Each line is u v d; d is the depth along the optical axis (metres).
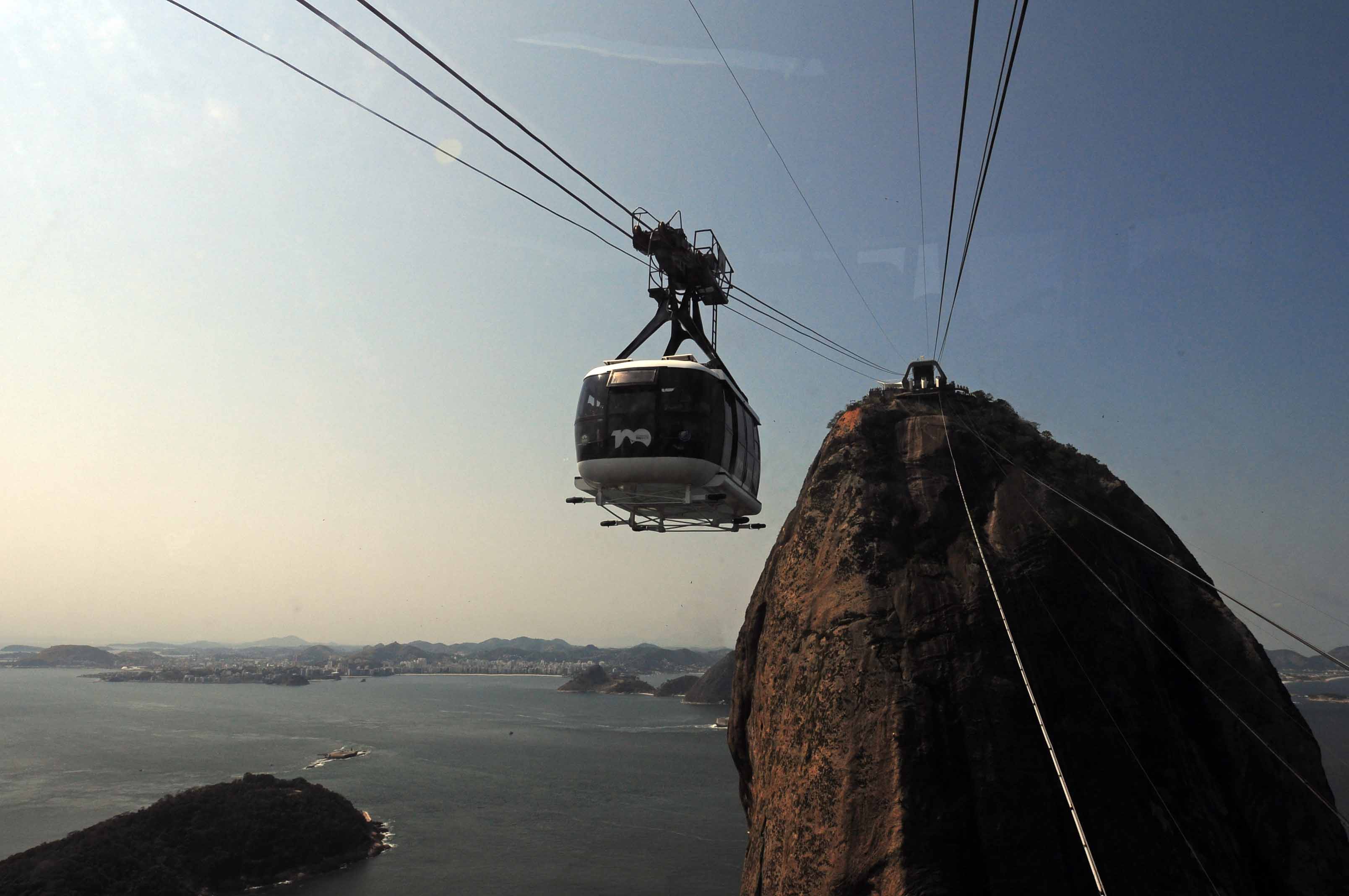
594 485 22.45
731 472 23.55
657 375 21.58
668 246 23.42
